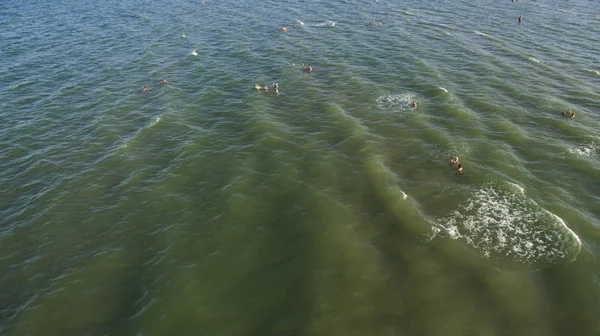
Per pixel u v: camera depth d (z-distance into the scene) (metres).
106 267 27.25
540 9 85.25
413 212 31.00
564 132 41.75
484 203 31.94
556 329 22.48
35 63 61.44
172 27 78.75
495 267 26.34
